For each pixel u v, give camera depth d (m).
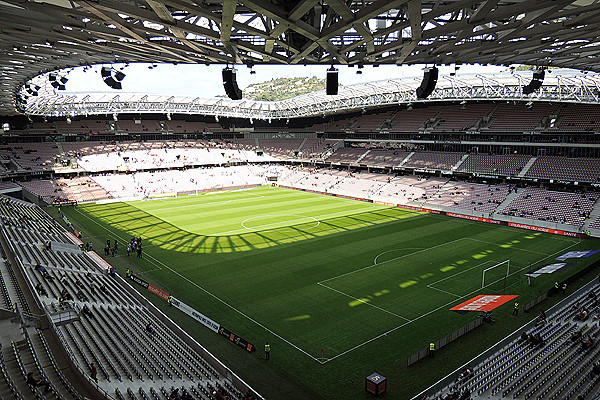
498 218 54.84
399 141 85.19
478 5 16.66
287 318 27.47
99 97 82.88
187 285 33.44
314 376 21.06
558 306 28.36
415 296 30.70
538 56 23.95
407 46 17.77
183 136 102.12
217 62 21.92
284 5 13.09
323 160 94.94
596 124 58.38
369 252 41.53
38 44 22.67
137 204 70.12
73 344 21.00
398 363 22.09
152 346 22.67
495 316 27.47
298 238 47.19
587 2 15.66
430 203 63.62
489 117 71.69
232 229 51.75
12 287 25.69
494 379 19.42
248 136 109.31
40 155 80.25
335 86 20.20
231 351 23.53
